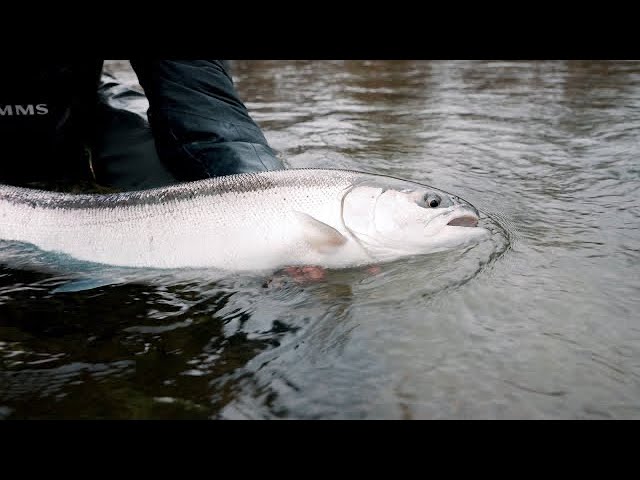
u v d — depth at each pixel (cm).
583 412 150
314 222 235
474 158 377
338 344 181
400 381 163
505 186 322
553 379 162
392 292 213
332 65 827
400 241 246
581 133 430
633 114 478
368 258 245
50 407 156
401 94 609
